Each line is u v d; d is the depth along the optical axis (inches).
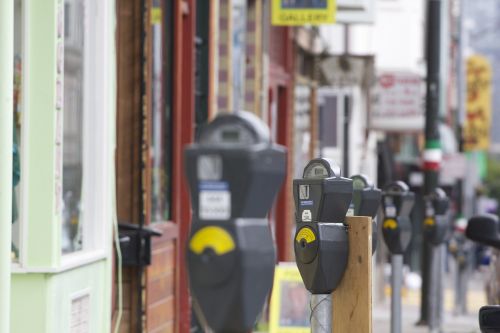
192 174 324.5
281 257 1197.7
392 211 718.5
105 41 586.2
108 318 590.6
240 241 321.7
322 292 478.9
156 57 711.1
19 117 508.4
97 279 576.7
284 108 1214.3
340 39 1598.2
